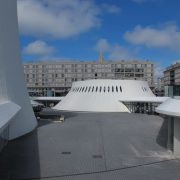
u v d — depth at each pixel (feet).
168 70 393.09
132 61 396.37
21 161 48.37
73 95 191.52
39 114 140.87
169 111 49.03
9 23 71.26
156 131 86.07
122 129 90.58
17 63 76.95
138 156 53.26
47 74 397.80
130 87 182.70
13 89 70.33
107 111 170.71
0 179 38.37
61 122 109.70
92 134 79.41
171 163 48.26
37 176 40.27
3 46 64.90
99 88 182.29
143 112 162.81
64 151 57.00
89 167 45.57
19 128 74.49
